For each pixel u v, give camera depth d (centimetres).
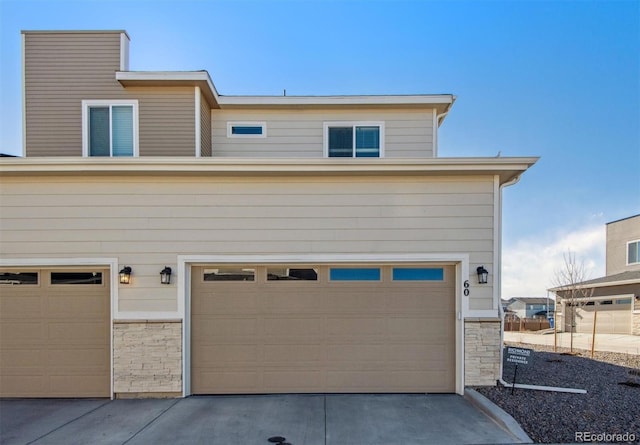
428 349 697
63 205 695
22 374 689
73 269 698
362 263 702
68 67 886
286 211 702
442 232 697
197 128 886
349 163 673
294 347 698
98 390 685
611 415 551
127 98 883
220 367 693
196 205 700
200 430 534
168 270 681
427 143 998
